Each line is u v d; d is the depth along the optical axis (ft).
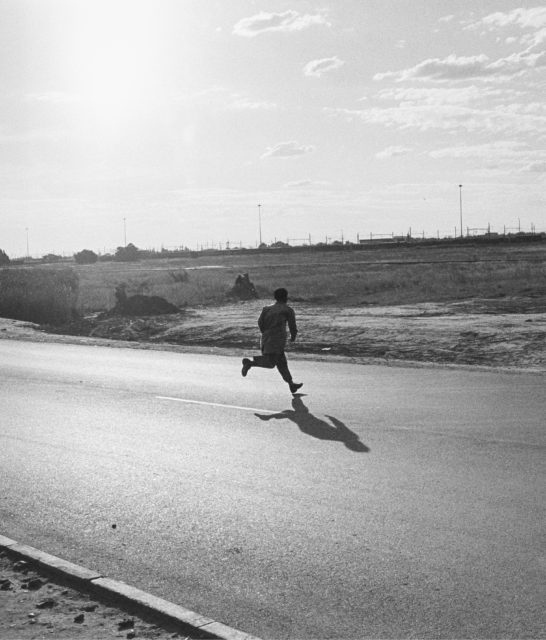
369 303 108.58
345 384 45.09
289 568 18.71
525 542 19.69
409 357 59.82
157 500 24.20
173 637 15.26
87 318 103.96
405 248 450.30
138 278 214.48
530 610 16.08
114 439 32.48
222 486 25.43
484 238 483.10
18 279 113.60
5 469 28.19
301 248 486.79
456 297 109.91
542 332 64.18
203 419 36.06
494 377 46.62
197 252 542.16
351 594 17.17
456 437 30.96
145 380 48.44
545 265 170.40
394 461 27.68
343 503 23.25
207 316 93.45
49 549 20.49
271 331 41.83
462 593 16.96
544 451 28.48
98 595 17.33
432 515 21.90
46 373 52.39
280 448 30.12
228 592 17.57
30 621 15.98
